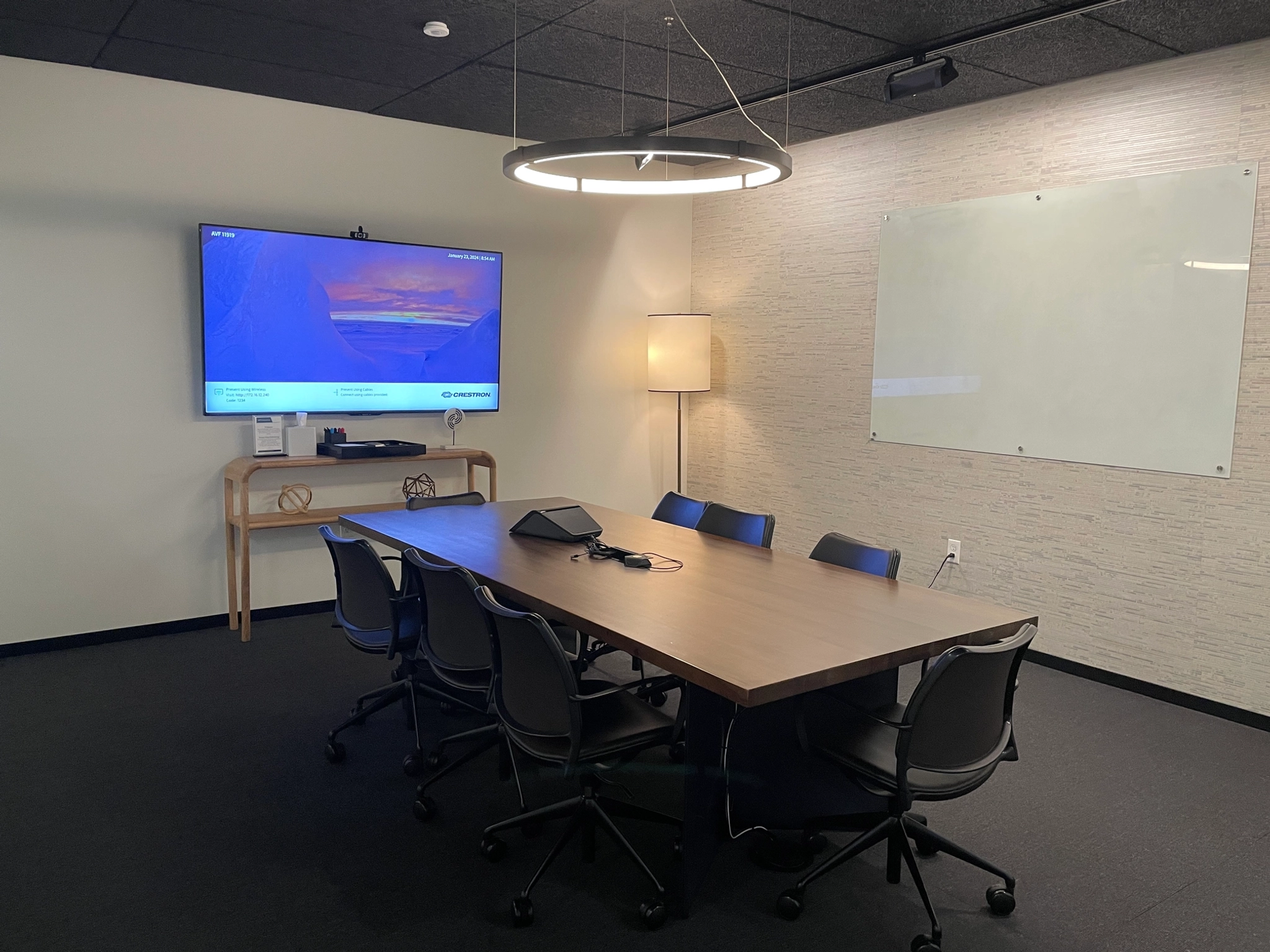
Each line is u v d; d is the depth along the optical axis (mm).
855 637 2562
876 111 5066
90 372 4637
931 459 5258
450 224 5676
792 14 3656
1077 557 4590
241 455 5105
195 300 4875
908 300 5301
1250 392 3912
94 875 2693
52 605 4664
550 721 2561
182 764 3439
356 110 5227
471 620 3057
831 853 2912
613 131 5625
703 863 2668
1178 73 4070
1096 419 4461
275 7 3643
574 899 2629
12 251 4391
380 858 2820
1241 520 3971
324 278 5148
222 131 4848
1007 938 2471
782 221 6086
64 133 4445
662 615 2750
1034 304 4680
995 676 2383
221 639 4926
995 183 4820
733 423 6586
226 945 2381
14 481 4508
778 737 2863
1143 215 4219
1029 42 3904
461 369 5719
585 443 6477
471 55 4203
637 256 6566
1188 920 2566
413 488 5711
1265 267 3836
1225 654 4055
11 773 3344
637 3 3555
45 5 3633
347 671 4457
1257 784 3410
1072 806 3223
